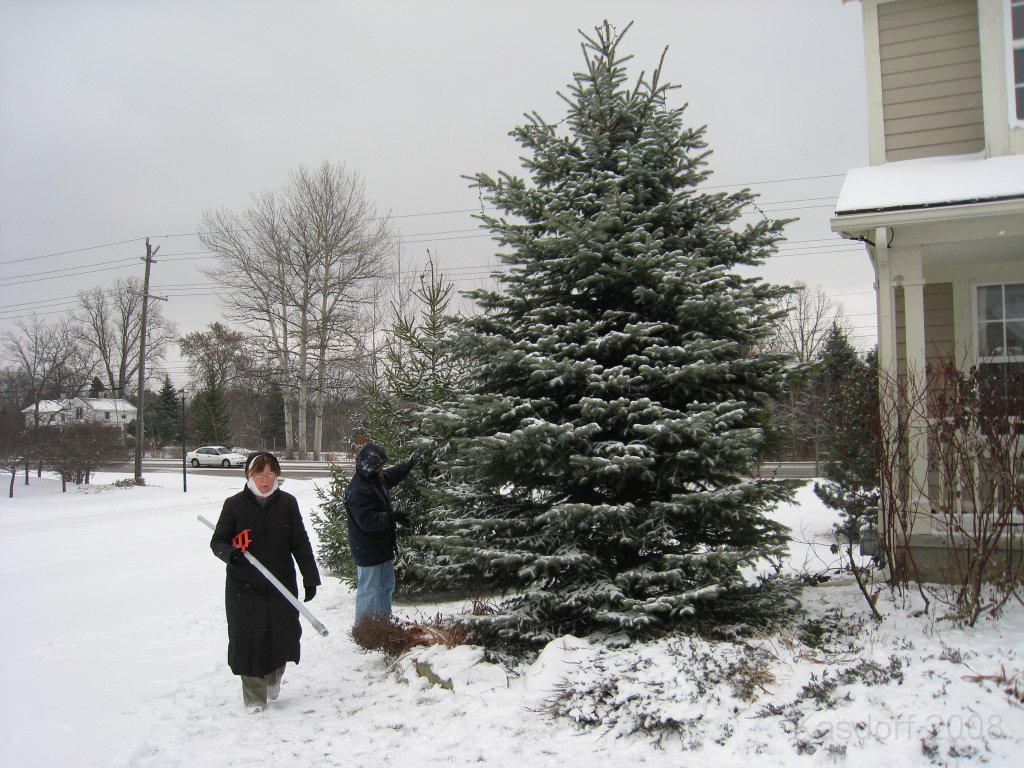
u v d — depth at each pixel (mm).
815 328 40062
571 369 5348
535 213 6332
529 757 3859
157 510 22672
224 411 57438
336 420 44719
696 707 4086
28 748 4348
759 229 5977
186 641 7188
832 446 7922
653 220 6047
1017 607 5461
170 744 4367
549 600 5367
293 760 4027
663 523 5242
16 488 27797
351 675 5684
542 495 6062
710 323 5723
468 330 5758
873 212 6641
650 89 6277
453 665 5055
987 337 7996
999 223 6594
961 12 7938
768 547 5285
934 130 7969
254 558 5082
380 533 6219
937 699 3857
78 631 7805
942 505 5766
